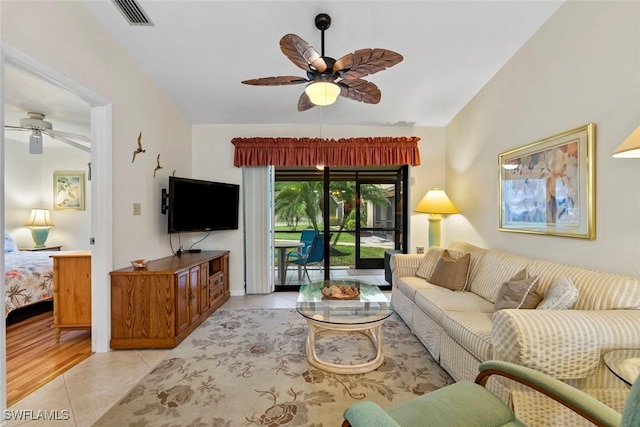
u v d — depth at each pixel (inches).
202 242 159.9
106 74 92.1
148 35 94.1
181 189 126.3
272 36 93.8
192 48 100.3
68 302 99.3
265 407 66.0
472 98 132.0
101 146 92.4
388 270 167.5
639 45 61.8
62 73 75.9
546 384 38.5
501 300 75.8
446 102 136.6
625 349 48.6
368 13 83.7
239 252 160.9
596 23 71.2
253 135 161.3
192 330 109.4
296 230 171.9
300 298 97.2
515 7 82.1
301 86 124.0
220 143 160.7
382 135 163.3
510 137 105.2
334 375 79.0
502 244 110.5
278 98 133.6
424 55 102.7
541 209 89.5
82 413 63.8
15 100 122.7
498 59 105.1
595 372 50.3
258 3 80.7
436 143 164.1
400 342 100.5
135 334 95.0
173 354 91.3
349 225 172.2
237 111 145.9
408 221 166.2
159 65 109.7
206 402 67.7
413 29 90.0
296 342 99.8
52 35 73.0
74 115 140.3
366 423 32.3
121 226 100.1
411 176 163.8
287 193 171.6
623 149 51.0
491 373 45.4
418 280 118.3
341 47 97.5
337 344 98.3
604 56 69.3
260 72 113.8
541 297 70.1
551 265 78.0
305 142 156.3
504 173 108.2
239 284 160.9
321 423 60.9
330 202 171.2
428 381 76.8
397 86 123.2
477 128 128.1
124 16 85.7
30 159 192.7
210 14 84.7
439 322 83.6
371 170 171.9
